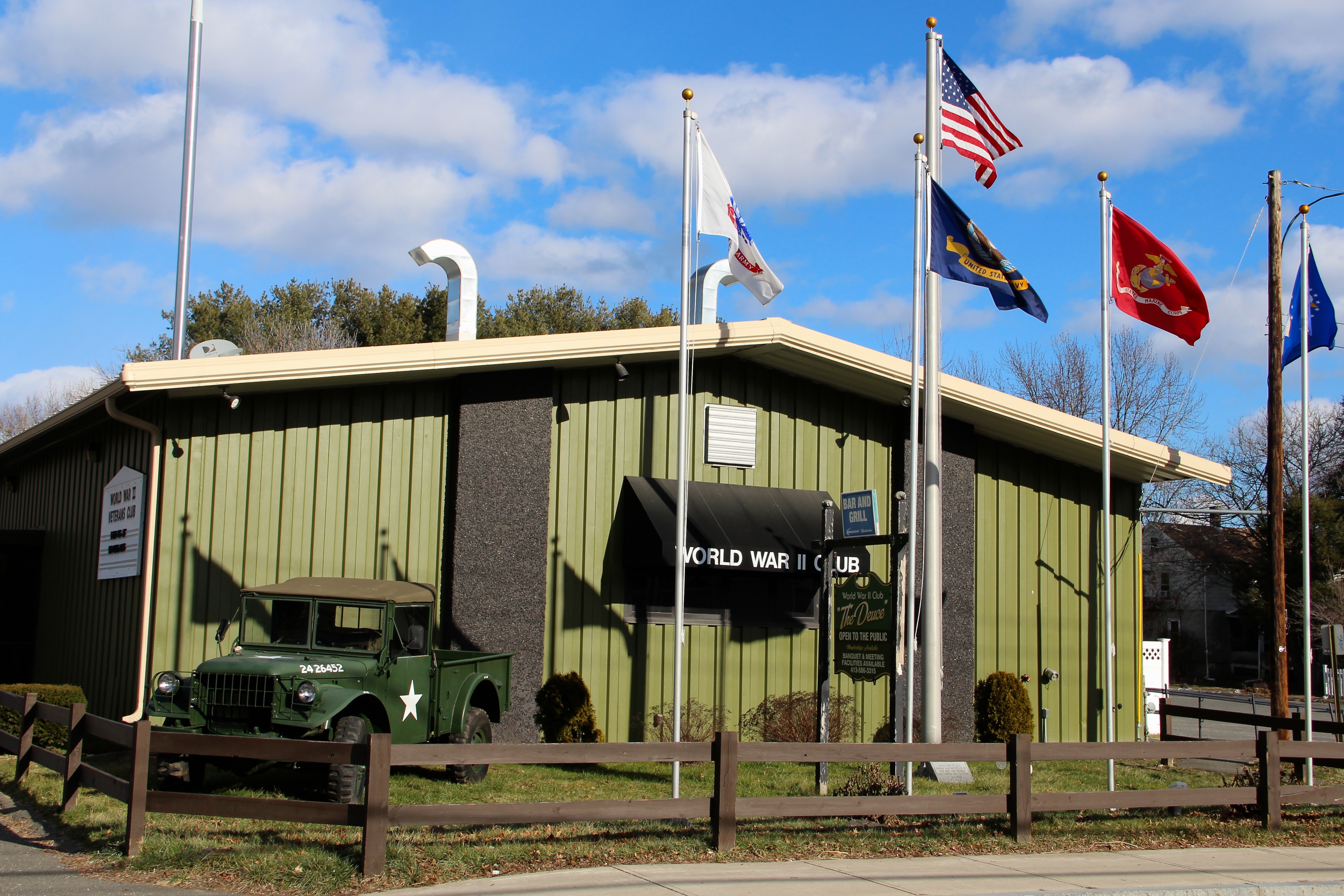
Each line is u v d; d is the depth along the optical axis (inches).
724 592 674.8
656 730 638.5
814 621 695.1
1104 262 559.2
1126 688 783.1
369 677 426.9
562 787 492.4
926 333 567.2
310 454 598.2
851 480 722.2
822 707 490.6
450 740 486.0
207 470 575.8
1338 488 1971.0
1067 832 421.1
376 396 615.5
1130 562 796.6
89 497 682.2
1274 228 701.9
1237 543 2155.5
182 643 558.9
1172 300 564.7
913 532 487.5
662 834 378.6
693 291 712.4
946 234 521.3
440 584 614.9
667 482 666.2
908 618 484.7
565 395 651.5
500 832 366.9
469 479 612.4
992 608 745.0
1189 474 753.0
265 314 1807.3
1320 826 456.8
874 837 392.8
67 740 509.7
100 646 624.1
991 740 700.7
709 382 686.5
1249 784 496.1
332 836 354.9
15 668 762.8
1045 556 769.6
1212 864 381.1
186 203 689.6
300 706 399.5
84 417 621.6
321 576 591.8
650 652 650.2
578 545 642.8
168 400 570.9
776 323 649.0
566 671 629.9
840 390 725.9
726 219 489.7
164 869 321.7
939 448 564.4
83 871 323.6
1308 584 640.4
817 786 478.0
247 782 442.0
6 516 895.7
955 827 410.6
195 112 702.5
